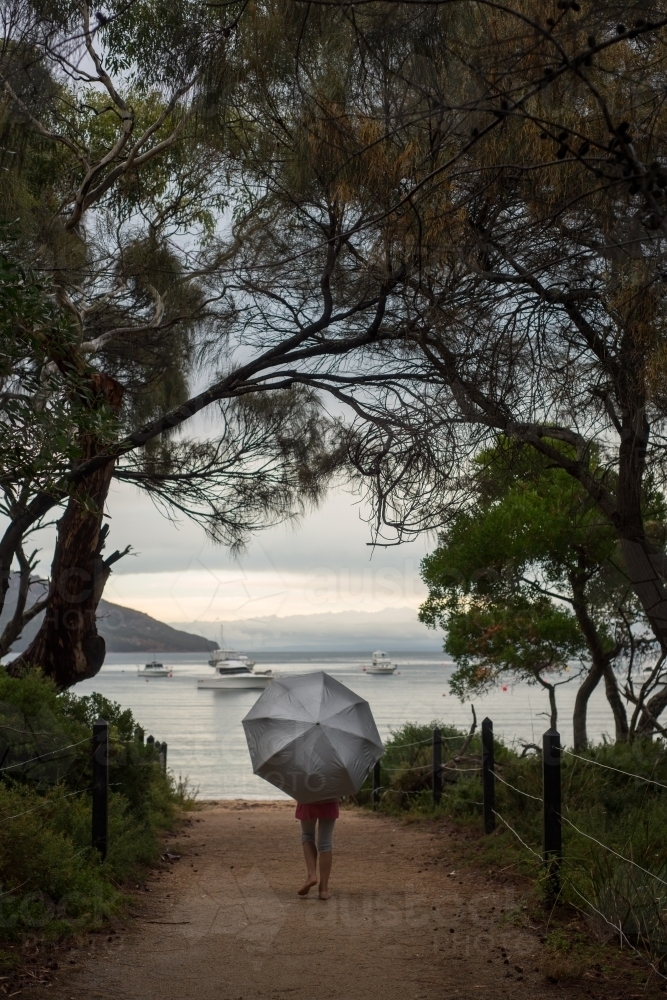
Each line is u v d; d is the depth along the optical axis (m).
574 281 6.36
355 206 7.07
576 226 6.06
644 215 4.39
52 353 5.23
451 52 5.46
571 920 6.25
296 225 7.91
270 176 7.79
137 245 8.71
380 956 5.69
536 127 5.62
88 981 5.18
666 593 7.69
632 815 7.80
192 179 9.02
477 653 13.87
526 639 13.41
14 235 5.38
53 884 6.32
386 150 6.51
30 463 5.12
